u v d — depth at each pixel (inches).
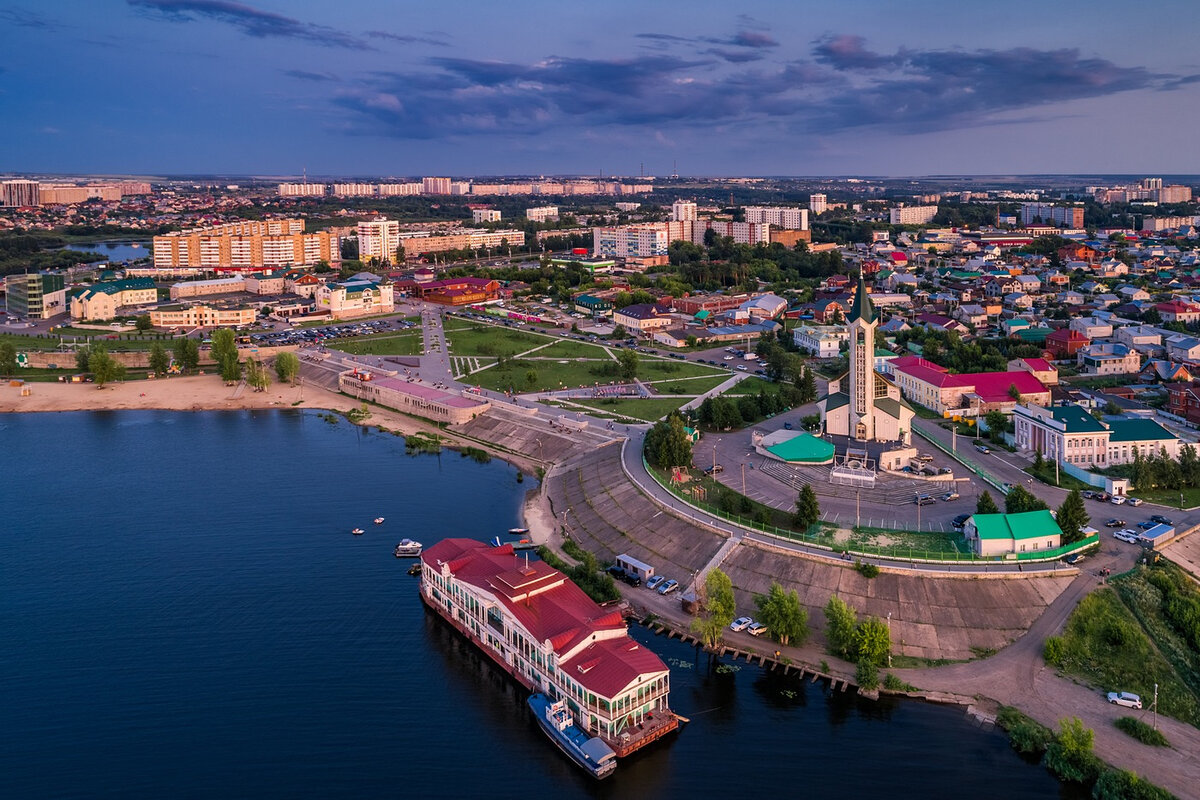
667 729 5536.4
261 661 6387.8
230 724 5654.5
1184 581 6771.7
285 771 5221.5
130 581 7632.9
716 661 6299.2
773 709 5762.8
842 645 6131.9
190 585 7559.1
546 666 5836.6
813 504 7647.6
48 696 5940.0
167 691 6008.9
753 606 6825.8
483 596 6456.7
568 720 5541.3
